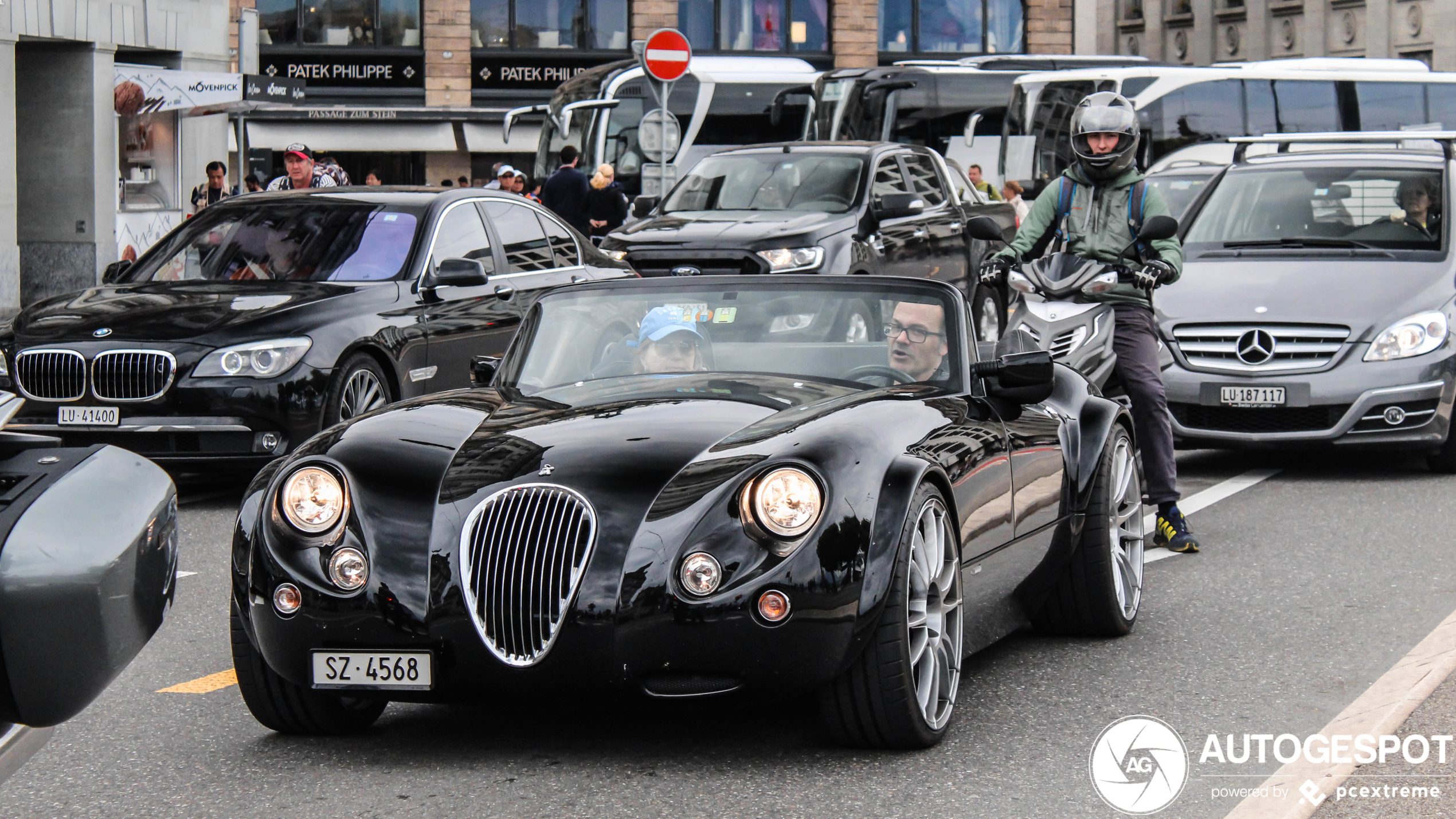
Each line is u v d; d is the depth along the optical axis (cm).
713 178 1875
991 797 529
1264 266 1320
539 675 537
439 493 557
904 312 678
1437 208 1345
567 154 2338
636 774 554
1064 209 959
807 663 532
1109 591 750
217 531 1066
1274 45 6431
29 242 2784
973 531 618
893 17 4719
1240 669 701
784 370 666
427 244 1262
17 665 358
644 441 566
